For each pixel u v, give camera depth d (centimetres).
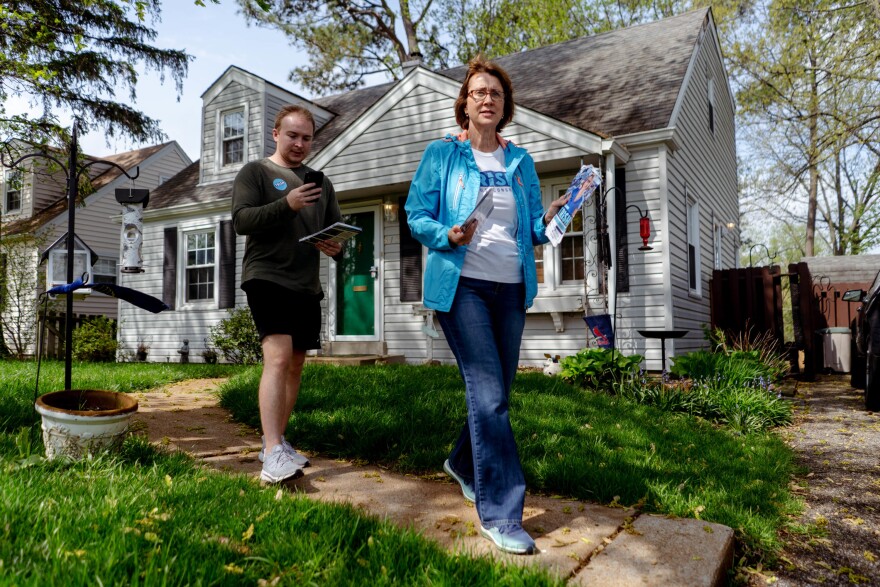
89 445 274
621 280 864
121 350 1380
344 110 1448
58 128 1142
